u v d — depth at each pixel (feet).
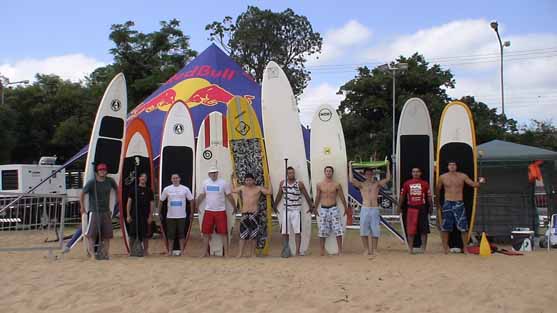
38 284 22.31
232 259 30.42
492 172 38.17
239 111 34.22
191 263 28.19
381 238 44.24
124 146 33.65
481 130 108.37
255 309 18.33
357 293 20.27
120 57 95.09
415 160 34.37
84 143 106.52
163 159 35.50
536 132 132.57
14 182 59.77
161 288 21.34
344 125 115.44
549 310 17.79
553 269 25.11
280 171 34.78
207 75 51.11
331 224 32.09
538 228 37.83
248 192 32.12
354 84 115.65
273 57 136.05
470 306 18.34
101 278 23.39
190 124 36.09
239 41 134.00
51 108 110.93
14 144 101.86
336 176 34.50
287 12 136.15
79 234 32.99
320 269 25.77
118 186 32.30
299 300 19.42
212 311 18.16
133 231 31.83
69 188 68.69
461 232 32.14
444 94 116.16
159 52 96.48
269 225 32.94
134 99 93.30
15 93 111.14
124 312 18.21
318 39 138.72
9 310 18.66
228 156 36.88
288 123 35.27
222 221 32.17
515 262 27.61
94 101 106.93
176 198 32.30
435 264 27.20
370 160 104.17
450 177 31.65
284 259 30.27
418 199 31.99
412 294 20.08
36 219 40.81
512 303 18.63
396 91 112.37
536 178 35.65
